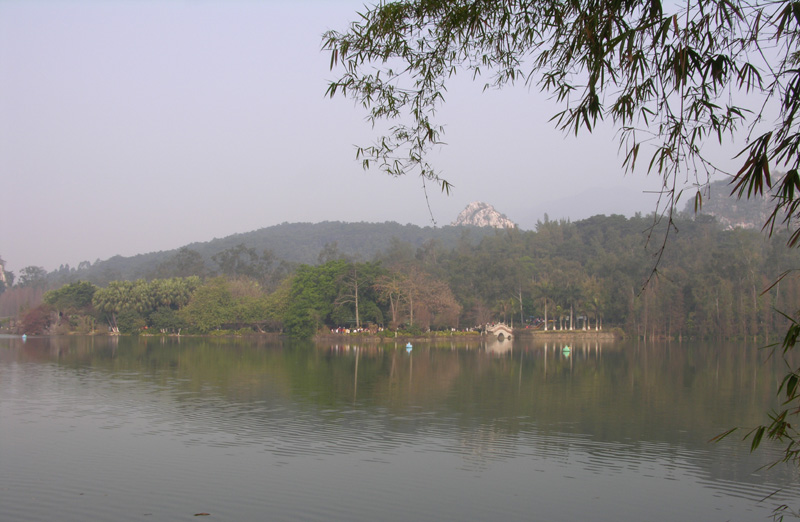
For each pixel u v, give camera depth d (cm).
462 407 3541
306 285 11038
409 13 910
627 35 635
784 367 6141
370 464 2303
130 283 12950
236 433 2766
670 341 11369
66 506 1833
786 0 560
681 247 13712
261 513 1806
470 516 1816
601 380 4925
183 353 7512
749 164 566
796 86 570
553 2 763
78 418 3062
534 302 13375
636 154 667
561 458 2414
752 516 1834
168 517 1764
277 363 6212
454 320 11650
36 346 8750
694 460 2397
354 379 4866
